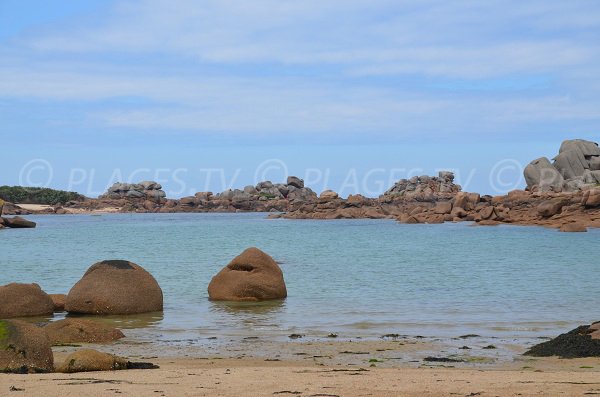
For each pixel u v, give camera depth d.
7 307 24.98
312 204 188.25
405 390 12.01
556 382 13.10
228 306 28.41
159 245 75.56
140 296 26.48
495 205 138.25
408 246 72.00
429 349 19.25
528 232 98.31
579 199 115.44
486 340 20.70
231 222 160.50
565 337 19.08
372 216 178.38
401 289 34.66
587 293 32.72
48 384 12.38
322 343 20.28
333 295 32.16
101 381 12.84
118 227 132.00
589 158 169.62
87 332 20.75
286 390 11.91
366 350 19.11
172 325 23.69
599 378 13.78
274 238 89.50
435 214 141.50
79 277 40.88
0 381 12.74
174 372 14.45
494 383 12.93
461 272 43.94
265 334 21.98
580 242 76.38
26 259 55.62
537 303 29.36
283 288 31.17
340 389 12.07
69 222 166.50
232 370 14.96
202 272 43.97
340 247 70.81
